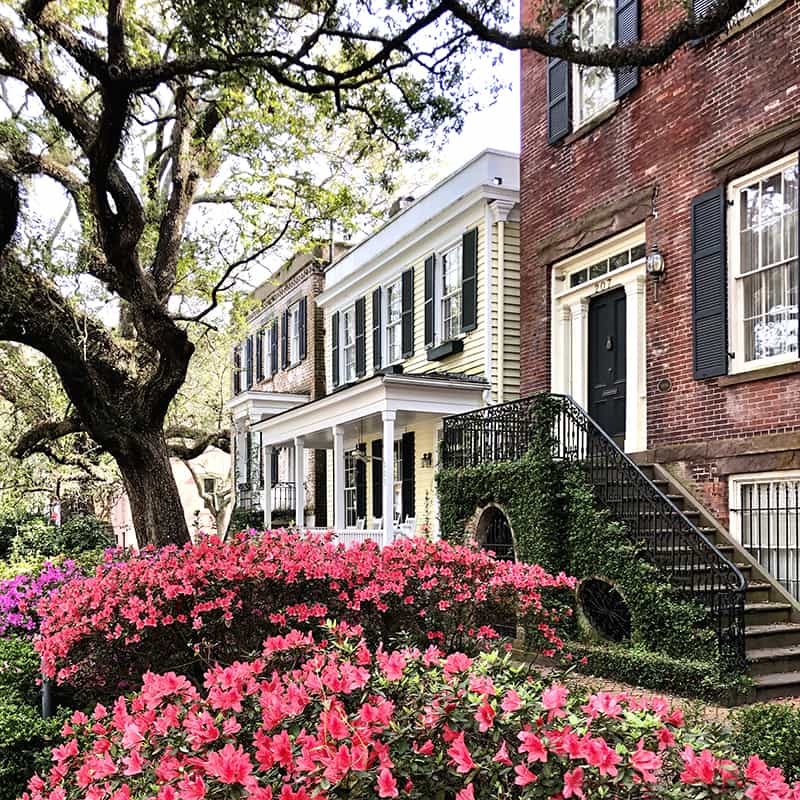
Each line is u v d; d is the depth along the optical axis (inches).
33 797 109.0
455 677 107.3
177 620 224.5
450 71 286.4
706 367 353.4
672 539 319.0
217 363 1049.5
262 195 471.5
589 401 452.8
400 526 594.9
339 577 242.4
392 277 678.5
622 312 430.6
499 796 89.3
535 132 495.2
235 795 88.9
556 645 278.8
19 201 301.4
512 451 409.4
